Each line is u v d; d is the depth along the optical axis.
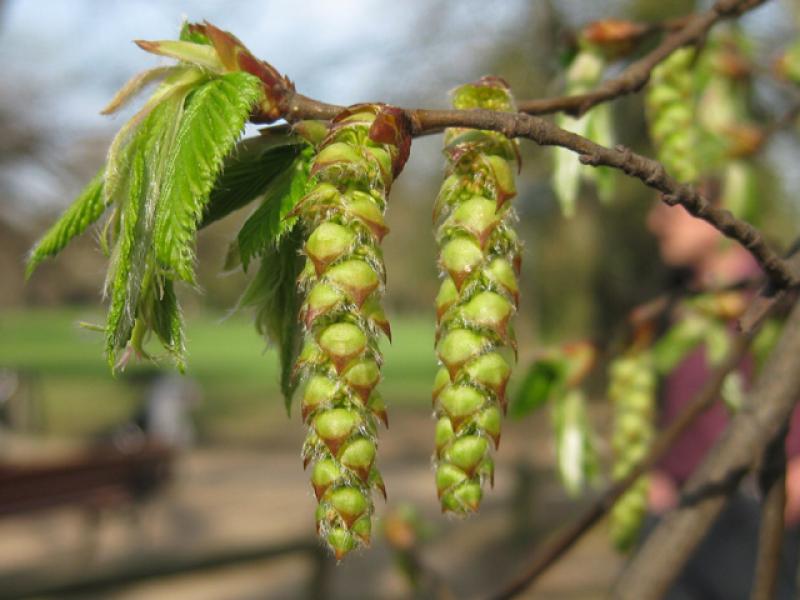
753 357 0.28
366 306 0.11
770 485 0.19
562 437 0.27
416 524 0.36
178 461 1.50
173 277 0.11
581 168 0.23
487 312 0.12
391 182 0.12
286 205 0.12
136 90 0.12
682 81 0.23
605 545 0.94
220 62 0.13
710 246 0.38
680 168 0.23
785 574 0.34
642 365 0.27
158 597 0.83
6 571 0.92
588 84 0.23
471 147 0.12
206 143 0.12
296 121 0.13
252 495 1.33
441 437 0.12
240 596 0.83
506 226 0.12
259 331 0.14
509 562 0.91
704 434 0.37
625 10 0.80
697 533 0.19
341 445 0.11
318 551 0.62
